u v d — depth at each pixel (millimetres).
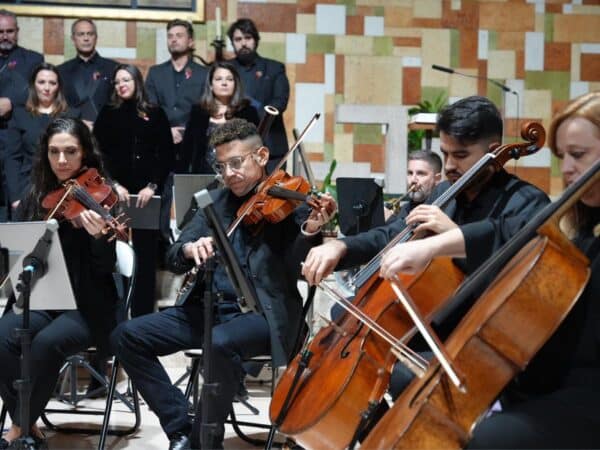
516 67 7629
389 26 7531
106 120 5570
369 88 7531
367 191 4273
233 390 3277
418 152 4656
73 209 3613
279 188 3395
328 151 7492
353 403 2576
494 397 2014
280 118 5840
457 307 2621
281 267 3412
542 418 1979
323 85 7492
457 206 2785
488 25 7602
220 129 3500
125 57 7234
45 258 3229
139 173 5547
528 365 2193
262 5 7410
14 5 7113
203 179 4566
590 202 2137
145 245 5312
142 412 4426
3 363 3482
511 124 7609
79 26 6352
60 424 4129
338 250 2787
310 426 2562
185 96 6332
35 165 3785
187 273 3525
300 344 3418
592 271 2076
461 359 2014
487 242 2359
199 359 3775
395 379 2713
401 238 2912
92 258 3604
